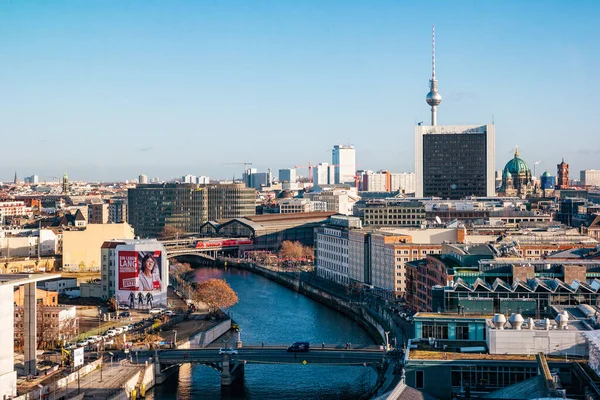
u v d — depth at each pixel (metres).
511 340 183.00
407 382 179.88
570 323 191.12
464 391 177.00
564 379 170.62
